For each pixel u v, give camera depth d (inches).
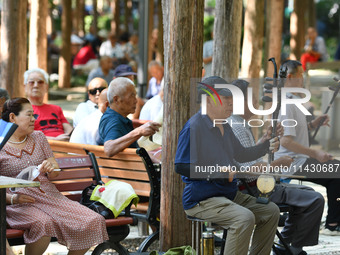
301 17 1029.2
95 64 1309.1
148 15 848.3
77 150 378.3
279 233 343.9
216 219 302.2
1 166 323.6
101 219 314.8
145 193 358.6
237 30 483.5
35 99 488.1
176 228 334.3
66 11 1242.6
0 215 278.7
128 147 377.4
